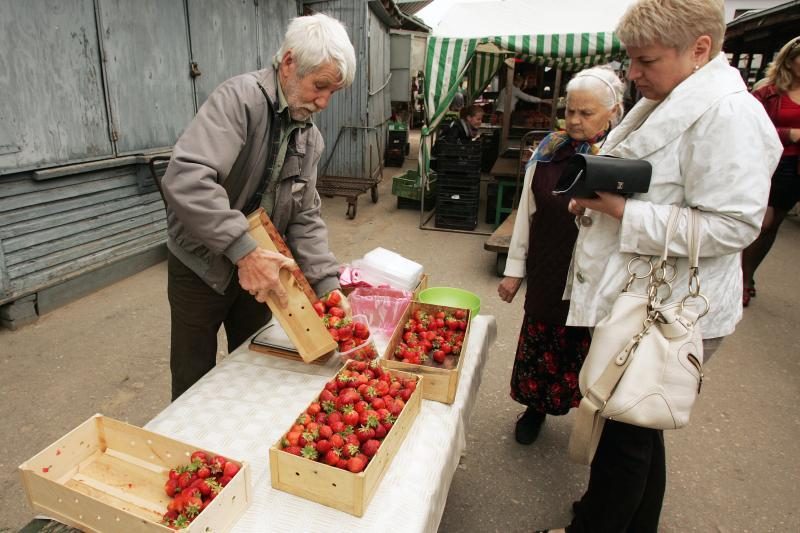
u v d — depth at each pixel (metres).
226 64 5.71
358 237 6.51
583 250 1.64
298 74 1.71
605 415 1.44
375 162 9.45
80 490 1.28
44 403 3.03
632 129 1.62
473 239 6.55
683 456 2.79
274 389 1.73
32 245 3.83
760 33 8.69
